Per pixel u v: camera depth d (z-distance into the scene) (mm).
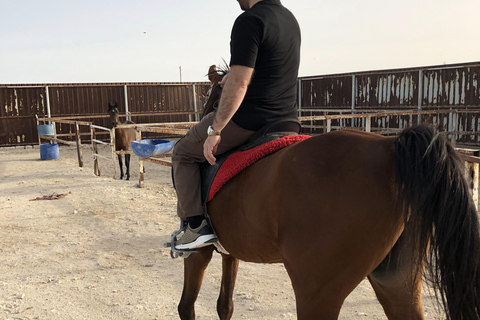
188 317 2660
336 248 1632
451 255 1470
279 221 1777
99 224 6188
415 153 1526
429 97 15797
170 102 21016
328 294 1687
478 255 1457
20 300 3795
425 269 1682
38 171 11289
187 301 2645
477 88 14406
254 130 2213
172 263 4688
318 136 1843
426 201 1487
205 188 2275
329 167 1694
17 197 8047
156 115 20766
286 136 2061
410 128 1639
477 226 1473
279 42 2078
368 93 17812
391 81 16906
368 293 3840
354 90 18297
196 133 2314
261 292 3908
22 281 4230
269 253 1977
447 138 1564
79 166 12180
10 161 13609
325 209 1652
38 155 15125
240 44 1977
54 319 3447
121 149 10891
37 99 18016
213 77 2795
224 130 2230
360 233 1605
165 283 4156
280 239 1789
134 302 3742
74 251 5098
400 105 16672
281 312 3494
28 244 5367
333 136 1794
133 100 20125
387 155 1619
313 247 1670
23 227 6102
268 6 2084
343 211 1621
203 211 2299
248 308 3586
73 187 8867
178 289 4016
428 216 1495
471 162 4113
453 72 15008
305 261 1694
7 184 9461
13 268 4586
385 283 1848
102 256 4918
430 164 1501
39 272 4469
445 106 15344
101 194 8094
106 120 19562
